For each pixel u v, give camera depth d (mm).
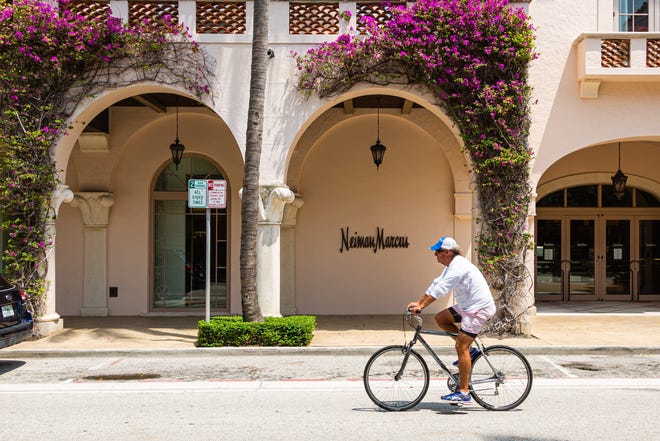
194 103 13852
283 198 10797
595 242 16812
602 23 11523
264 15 10133
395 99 13602
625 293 16828
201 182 10375
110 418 6062
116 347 9914
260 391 7211
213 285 14344
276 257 10953
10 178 10812
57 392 7203
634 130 11383
